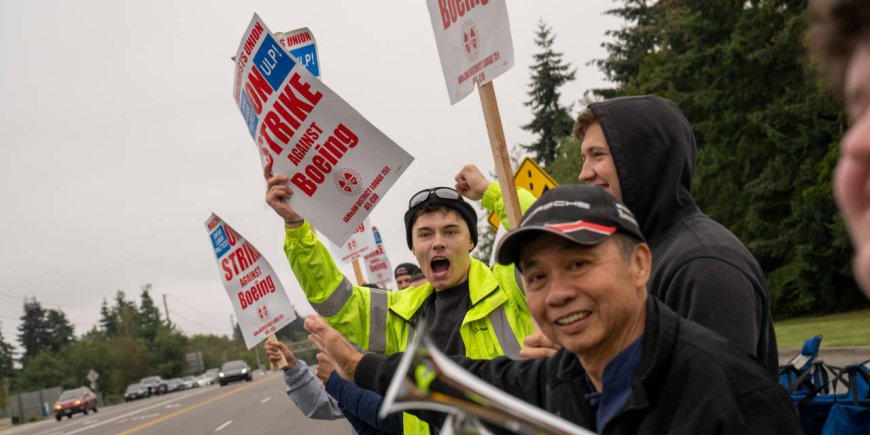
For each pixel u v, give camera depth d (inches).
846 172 30.0
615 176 101.7
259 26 137.3
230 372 2193.7
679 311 85.4
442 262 138.6
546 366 83.5
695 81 1228.5
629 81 1665.8
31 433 1239.5
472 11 135.8
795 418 65.4
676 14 1240.8
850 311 1046.4
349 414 145.6
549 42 2347.4
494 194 141.8
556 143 2308.1
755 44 1086.4
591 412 75.8
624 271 71.4
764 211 1123.9
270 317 165.6
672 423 66.9
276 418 757.9
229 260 169.6
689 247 88.4
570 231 68.9
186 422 862.5
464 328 135.2
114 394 3516.2
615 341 71.9
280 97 137.3
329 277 142.0
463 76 139.9
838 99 34.3
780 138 1027.9
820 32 33.4
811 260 1023.6
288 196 139.9
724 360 66.6
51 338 5128.0
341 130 135.1
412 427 130.1
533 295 73.5
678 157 99.0
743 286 83.2
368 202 135.8
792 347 570.3
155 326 5073.8
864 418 118.0
